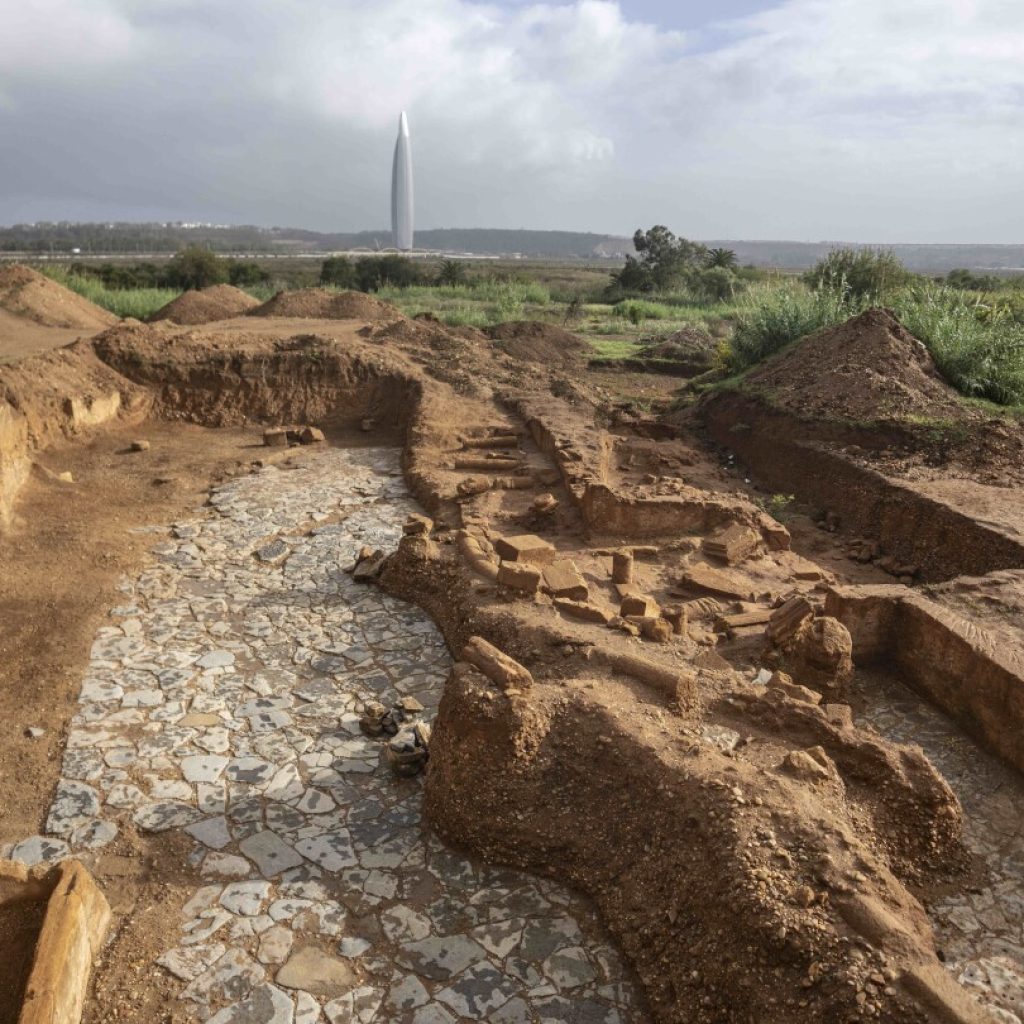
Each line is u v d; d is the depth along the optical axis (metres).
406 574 8.32
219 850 5.00
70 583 8.38
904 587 6.92
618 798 4.80
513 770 4.96
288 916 4.52
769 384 13.74
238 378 15.23
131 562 8.99
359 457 13.23
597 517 9.01
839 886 3.80
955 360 13.12
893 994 3.36
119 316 25.55
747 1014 3.61
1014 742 5.56
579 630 6.45
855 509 10.23
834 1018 3.38
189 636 7.50
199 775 5.66
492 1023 3.92
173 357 15.28
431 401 14.20
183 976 4.14
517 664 5.29
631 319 31.81
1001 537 8.09
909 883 4.60
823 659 6.05
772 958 3.64
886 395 11.91
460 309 31.25
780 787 4.42
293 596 8.31
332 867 4.88
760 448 12.59
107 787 5.52
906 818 4.77
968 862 4.79
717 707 5.43
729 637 6.83
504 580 7.21
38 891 4.14
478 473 11.50
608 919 4.44
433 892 4.71
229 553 9.32
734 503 9.32
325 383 15.45
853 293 22.28
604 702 5.27
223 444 13.88
